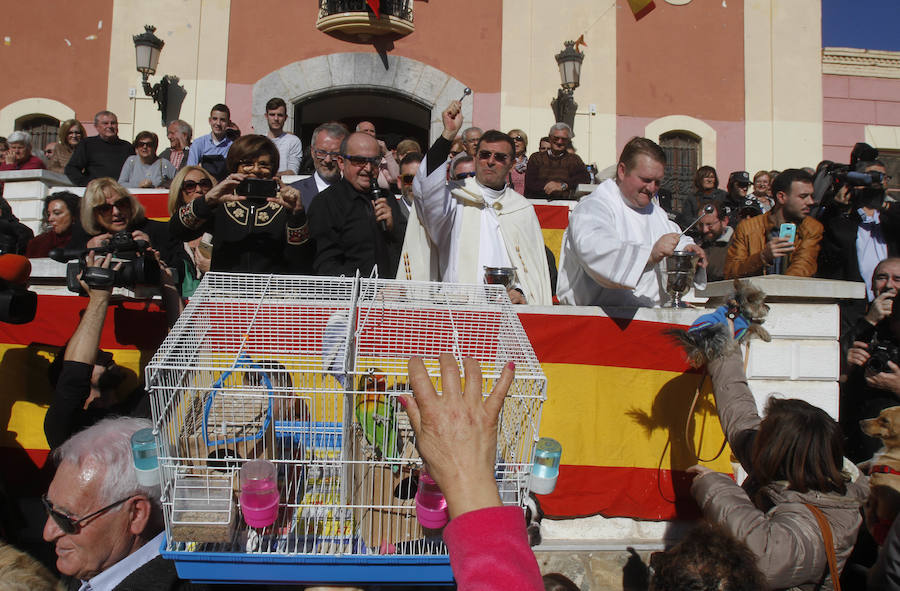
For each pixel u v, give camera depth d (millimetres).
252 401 2453
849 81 13125
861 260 5375
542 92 12320
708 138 12586
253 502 2068
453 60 12227
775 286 4285
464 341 2957
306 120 13352
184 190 4816
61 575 2643
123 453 2387
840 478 2729
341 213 4055
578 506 3771
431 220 4246
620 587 3697
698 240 6582
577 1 12461
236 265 3770
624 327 3863
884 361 3764
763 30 12789
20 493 3832
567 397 3809
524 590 1305
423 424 1504
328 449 2477
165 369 2195
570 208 7066
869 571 2910
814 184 5395
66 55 11891
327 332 2676
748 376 4305
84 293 3330
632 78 12523
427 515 2119
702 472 3055
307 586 2328
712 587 2104
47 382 3920
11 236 3754
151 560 2307
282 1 12008
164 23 11883
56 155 9383
